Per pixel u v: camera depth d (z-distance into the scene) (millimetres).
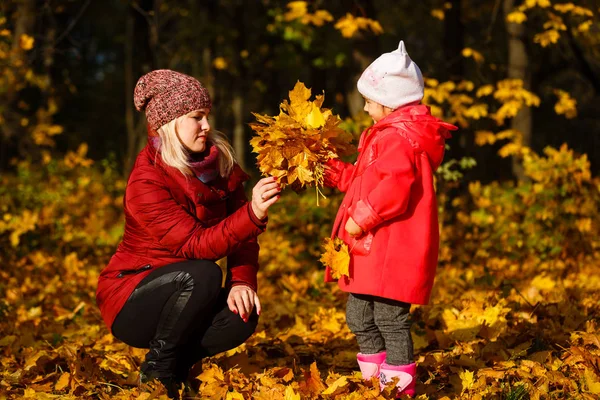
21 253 7723
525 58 9828
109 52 28641
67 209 10844
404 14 13250
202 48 15492
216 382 3512
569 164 7809
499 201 8570
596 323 4297
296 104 3285
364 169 3318
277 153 3197
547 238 7590
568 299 5066
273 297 6461
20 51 10125
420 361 4043
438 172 7680
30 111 15859
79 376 3781
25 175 11883
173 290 3344
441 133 3396
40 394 3627
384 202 3123
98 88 26672
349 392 3418
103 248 8719
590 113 18656
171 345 3424
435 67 10742
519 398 3332
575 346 3738
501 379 3639
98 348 4594
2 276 7031
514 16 8562
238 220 3287
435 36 15812
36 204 10539
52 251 8172
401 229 3223
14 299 6062
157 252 3439
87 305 5992
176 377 3566
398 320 3299
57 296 6348
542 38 8742
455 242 8297
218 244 3305
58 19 14531
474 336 4379
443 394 3590
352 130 7758
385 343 3332
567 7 8805
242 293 3445
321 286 6410
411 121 3270
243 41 15562
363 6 9844
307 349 4477
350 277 3283
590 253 7598
